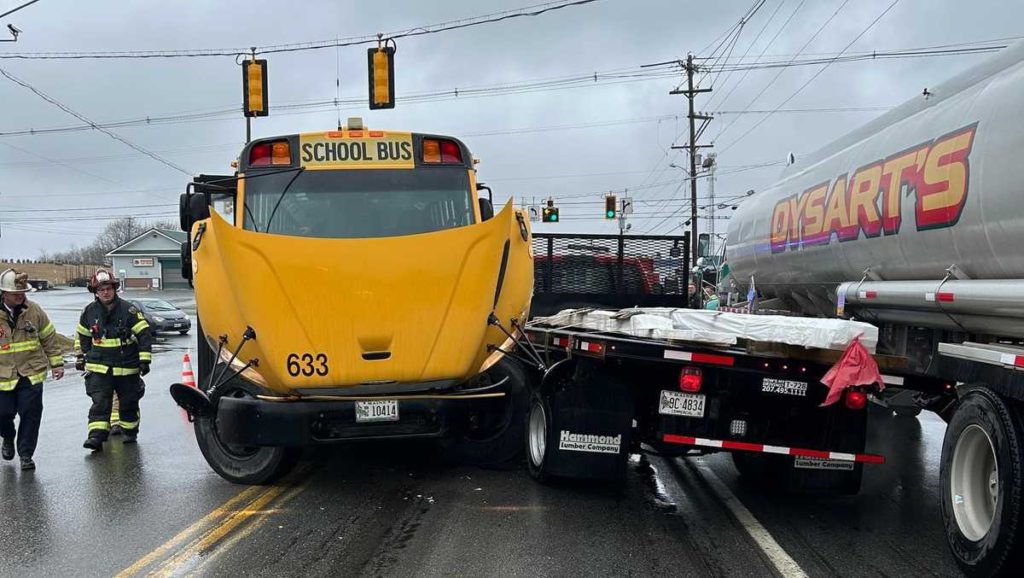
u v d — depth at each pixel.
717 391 5.74
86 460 7.81
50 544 5.25
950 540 4.80
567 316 7.87
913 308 5.93
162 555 5.02
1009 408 4.30
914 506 6.29
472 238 5.72
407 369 5.73
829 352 5.45
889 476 7.32
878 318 6.82
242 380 6.16
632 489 6.70
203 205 6.40
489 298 5.86
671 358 5.49
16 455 8.08
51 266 106.31
